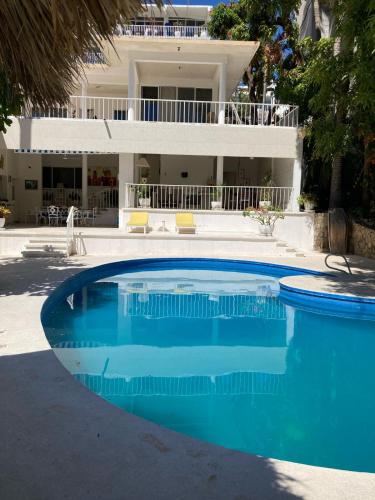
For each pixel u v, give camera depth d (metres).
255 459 3.30
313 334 8.41
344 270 12.91
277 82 20.47
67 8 2.43
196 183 22.86
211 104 21.70
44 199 22.91
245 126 17.75
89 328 8.50
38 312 7.65
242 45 17.98
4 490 2.85
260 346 7.69
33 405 4.10
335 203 16.98
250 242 15.75
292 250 15.73
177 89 21.83
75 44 2.88
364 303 9.43
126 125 17.50
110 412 3.99
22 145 17.41
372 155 15.48
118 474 3.05
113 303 10.39
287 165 19.30
